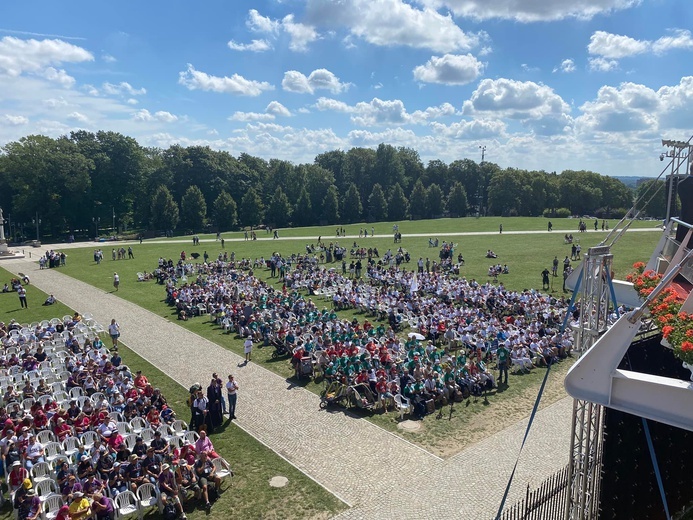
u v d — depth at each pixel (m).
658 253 18.56
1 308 43.59
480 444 20.16
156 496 16.20
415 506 16.25
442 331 33.16
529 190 147.88
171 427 20.28
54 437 19.58
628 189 156.00
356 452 19.67
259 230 121.25
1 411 19.80
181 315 39.94
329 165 177.88
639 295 14.20
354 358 26.30
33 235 116.44
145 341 34.38
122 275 59.16
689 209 17.62
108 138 124.00
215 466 17.84
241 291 44.94
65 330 34.03
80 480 16.41
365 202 160.50
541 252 69.25
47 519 15.28
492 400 24.48
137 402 22.17
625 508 14.31
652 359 15.04
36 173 109.81
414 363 25.64
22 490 15.43
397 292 44.12
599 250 13.05
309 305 39.41
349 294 43.78
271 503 16.61
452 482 17.53
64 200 115.25
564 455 19.17
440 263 60.00
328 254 67.94
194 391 21.55
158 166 130.88
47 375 26.62
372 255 71.75
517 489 17.02
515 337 30.05
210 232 121.69
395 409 23.45
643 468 14.76
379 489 17.22
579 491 13.42
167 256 74.38
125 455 17.88
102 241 96.00
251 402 24.41
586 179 154.75
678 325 10.69
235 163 143.25
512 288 49.22
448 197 151.75
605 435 13.65
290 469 18.59
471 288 45.47
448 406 23.86
